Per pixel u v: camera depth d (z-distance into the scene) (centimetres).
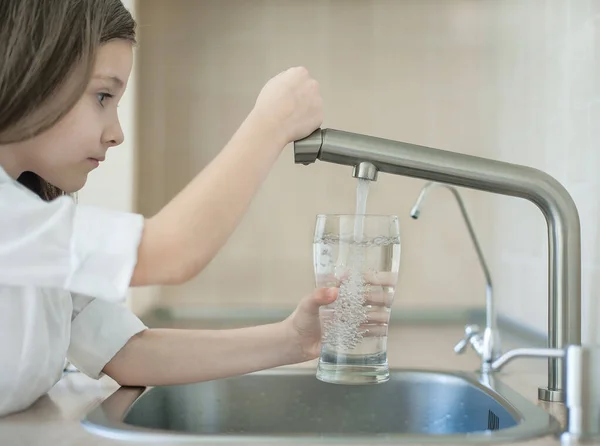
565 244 89
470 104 218
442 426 109
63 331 91
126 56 87
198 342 100
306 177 226
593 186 116
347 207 225
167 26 232
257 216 228
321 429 112
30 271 71
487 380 106
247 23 230
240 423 112
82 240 72
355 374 84
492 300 116
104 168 203
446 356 142
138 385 100
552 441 68
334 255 84
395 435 70
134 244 72
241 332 101
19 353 84
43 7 78
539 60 159
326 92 224
